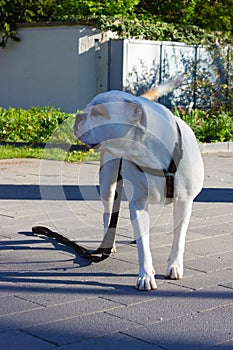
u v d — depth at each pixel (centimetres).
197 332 470
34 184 1062
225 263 641
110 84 1856
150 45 1872
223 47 1861
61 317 492
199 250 686
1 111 1548
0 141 1502
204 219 840
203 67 1883
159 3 2350
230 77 1820
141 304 524
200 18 2356
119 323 483
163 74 1902
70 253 667
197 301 534
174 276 586
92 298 537
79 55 1861
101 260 624
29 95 1973
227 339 459
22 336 456
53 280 582
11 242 705
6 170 1200
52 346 441
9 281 578
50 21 1938
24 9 1945
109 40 1848
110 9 2073
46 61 1925
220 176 1195
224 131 1614
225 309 517
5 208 883
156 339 456
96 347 441
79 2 2050
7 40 1978
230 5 2362
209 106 1836
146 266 562
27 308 510
